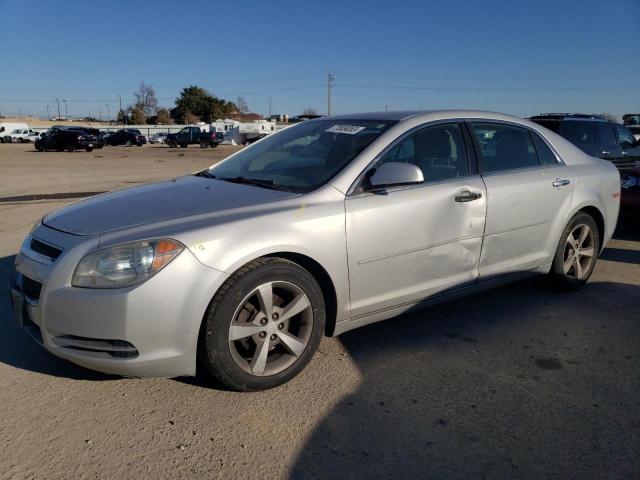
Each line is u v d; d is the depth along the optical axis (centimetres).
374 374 333
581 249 480
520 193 409
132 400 297
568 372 339
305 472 244
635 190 689
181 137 4400
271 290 299
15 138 5800
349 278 329
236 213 301
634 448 264
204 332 284
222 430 273
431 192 360
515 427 280
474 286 398
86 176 1645
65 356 279
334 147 371
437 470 247
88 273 270
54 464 245
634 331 402
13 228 745
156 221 293
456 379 328
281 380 310
